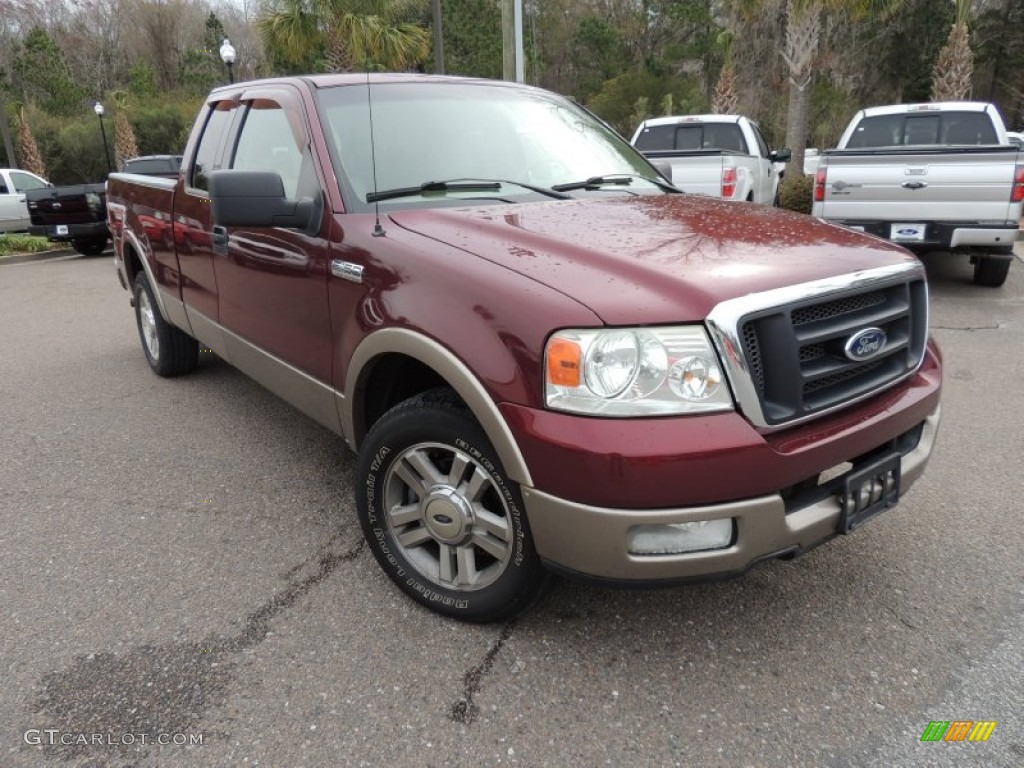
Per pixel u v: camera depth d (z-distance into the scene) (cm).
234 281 373
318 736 218
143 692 236
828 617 269
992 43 3669
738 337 207
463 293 235
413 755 211
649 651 252
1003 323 667
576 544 215
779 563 303
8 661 250
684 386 206
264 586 292
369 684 238
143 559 313
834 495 234
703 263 231
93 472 397
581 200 311
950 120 943
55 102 3888
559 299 215
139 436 446
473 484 246
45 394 529
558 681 239
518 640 258
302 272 308
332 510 353
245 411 486
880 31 3512
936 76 1919
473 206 299
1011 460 392
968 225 700
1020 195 674
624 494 204
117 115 3014
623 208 298
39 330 746
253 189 285
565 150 366
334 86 342
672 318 207
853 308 240
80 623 271
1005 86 3678
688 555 212
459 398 249
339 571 302
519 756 211
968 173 688
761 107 3769
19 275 1174
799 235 269
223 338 407
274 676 242
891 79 3650
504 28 1296
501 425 221
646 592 284
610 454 202
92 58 5447
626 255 235
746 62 3788
